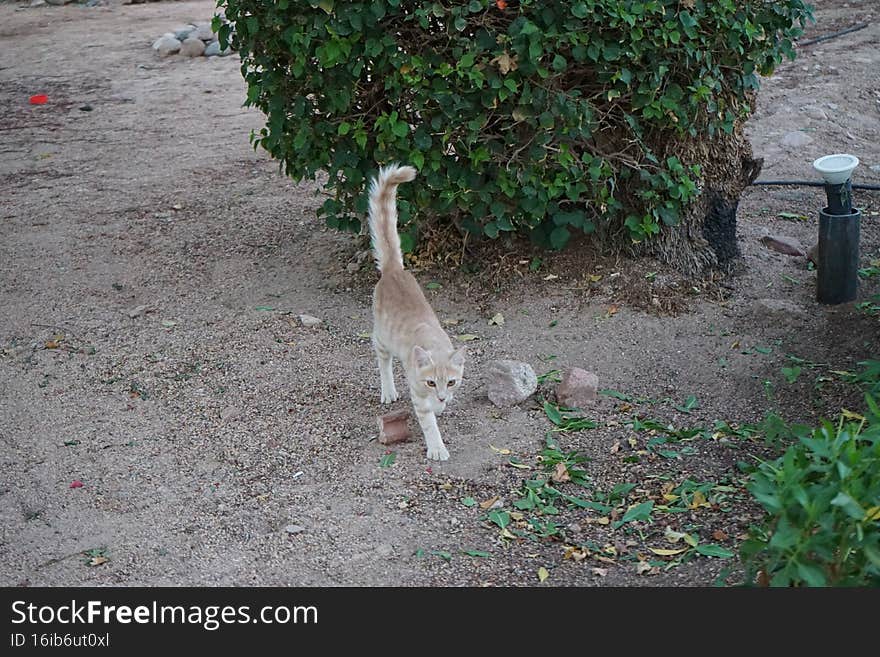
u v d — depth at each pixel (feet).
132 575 15.96
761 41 24.20
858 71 42.09
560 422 20.12
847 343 22.66
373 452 19.25
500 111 23.24
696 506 17.46
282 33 22.66
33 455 19.12
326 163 23.95
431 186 23.54
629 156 24.16
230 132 38.55
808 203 30.94
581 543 16.75
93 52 52.95
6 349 22.94
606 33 22.65
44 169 34.73
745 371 21.89
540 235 24.91
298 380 21.74
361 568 16.14
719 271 25.82
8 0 69.05
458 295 24.99
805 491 12.35
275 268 26.84
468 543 16.75
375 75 23.67
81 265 26.96
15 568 16.10
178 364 22.36
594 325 23.65
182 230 29.19
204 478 18.45
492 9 22.59
